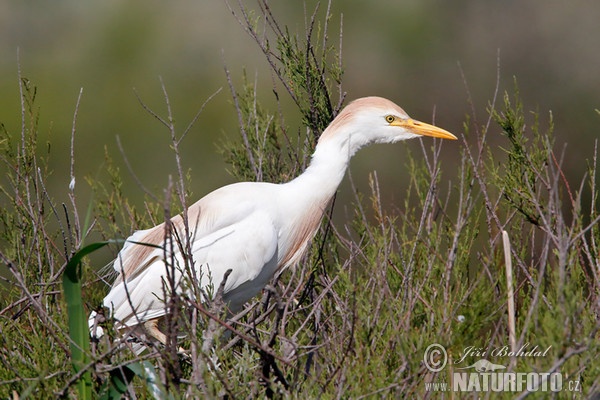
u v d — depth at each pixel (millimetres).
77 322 6715
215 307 6699
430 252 7340
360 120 9039
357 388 6305
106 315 7777
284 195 8953
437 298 6922
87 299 8312
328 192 9008
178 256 8391
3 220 8695
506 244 6723
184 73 21031
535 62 21078
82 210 14984
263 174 9945
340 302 7465
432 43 21516
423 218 7602
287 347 6891
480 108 20953
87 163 19891
